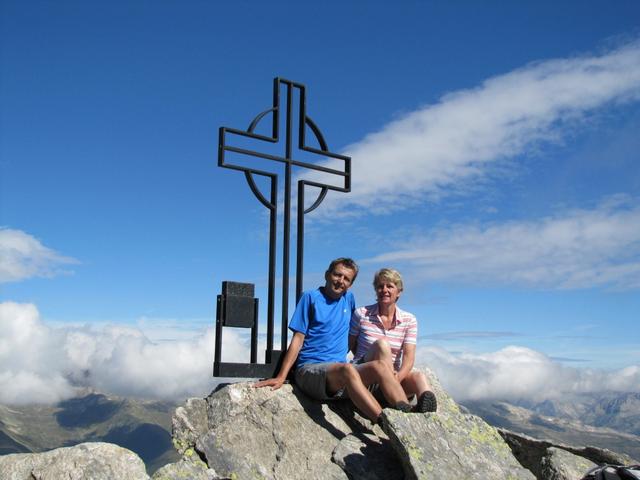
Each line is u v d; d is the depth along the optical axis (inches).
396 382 134.3
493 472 121.3
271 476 123.2
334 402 147.6
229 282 149.2
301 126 173.6
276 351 154.8
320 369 139.3
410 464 115.5
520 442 151.6
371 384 144.9
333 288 148.6
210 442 126.4
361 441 132.8
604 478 102.0
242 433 129.4
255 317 153.4
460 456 121.9
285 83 172.9
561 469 131.0
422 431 123.5
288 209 166.1
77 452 110.5
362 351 151.1
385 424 123.5
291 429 133.9
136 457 112.6
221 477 121.3
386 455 129.9
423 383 141.6
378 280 150.5
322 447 132.0
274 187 165.3
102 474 108.0
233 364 146.9
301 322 145.8
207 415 134.9
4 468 109.2
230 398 133.6
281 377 142.6
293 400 141.3
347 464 125.7
